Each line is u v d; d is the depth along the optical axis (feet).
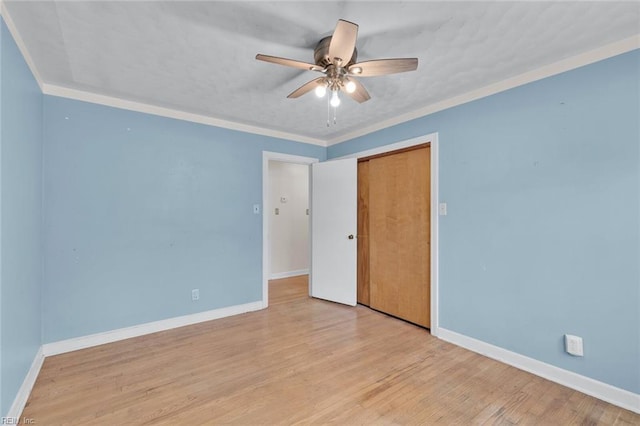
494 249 7.93
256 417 5.61
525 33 5.80
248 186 11.81
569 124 6.65
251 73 7.47
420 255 10.20
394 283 11.10
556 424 5.43
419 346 8.63
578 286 6.51
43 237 7.89
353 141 12.70
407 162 10.61
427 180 9.96
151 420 5.52
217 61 6.89
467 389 6.51
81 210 8.48
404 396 6.25
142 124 9.50
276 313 11.54
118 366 7.45
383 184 11.55
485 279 8.13
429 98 8.98
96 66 7.10
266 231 12.27
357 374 7.11
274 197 17.92
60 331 8.13
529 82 7.28
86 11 5.14
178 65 7.07
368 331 9.72
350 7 5.05
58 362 7.63
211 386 6.61
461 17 5.33
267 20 5.42
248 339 9.10
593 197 6.31
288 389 6.50
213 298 10.91
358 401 6.09
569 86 6.66
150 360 7.77
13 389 5.45
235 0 4.89
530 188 7.25
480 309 8.23
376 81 7.86
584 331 6.42
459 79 7.73
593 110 6.32
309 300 13.33
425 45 6.23
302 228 19.15
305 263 19.26
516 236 7.50
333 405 5.96
